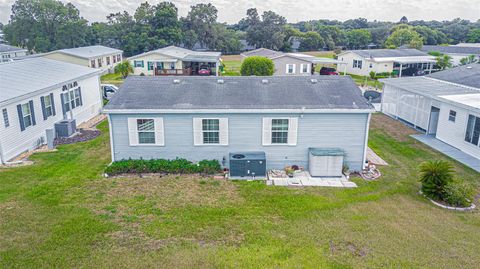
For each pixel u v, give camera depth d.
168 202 11.68
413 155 16.97
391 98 25.22
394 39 73.38
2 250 8.66
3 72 18.88
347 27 123.94
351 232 9.79
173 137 14.71
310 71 45.03
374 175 14.45
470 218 10.84
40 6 65.38
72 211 10.85
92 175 14.01
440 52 54.94
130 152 14.92
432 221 10.54
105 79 43.72
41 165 15.02
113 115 14.41
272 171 14.66
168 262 8.33
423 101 20.92
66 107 21.09
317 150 14.57
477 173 14.67
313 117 14.39
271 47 88.12
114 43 77.12
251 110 14.13
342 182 13.79
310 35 86.19
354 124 14.52
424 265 8.27
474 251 8.88
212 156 14.96
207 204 11.58
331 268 8.13
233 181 13.70
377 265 8.25
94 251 8.71
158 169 14.27
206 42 84.94
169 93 15.49
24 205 11.21
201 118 14.43
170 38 71.31
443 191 11.95
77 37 68.94
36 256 8.45
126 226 9.98
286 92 15.52
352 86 16.14
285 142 14.78
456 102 17.45
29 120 17.28
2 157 15.17
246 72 39.38
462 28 95.00
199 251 8.78
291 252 8.76
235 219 10.54
